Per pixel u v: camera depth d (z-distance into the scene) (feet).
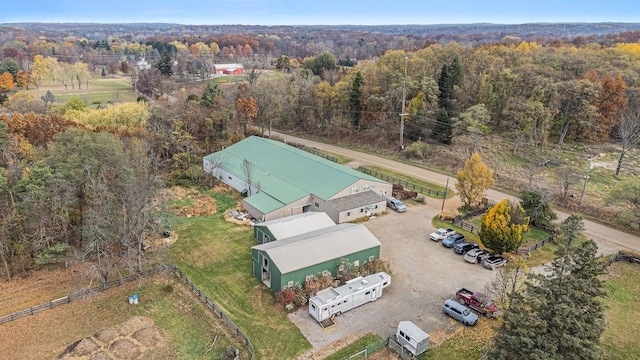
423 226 151.94
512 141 229.04
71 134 141.90
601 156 213.46
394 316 101.45
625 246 137.59
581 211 164.76
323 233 122.52
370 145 260.42
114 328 93.56
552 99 220.23
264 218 148.56
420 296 109.50
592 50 285.43
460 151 226.99
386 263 122.11
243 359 86.33
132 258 123.13
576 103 219.61
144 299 105.50
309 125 300.81
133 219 113.91
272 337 93.15
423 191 186.80
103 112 226.79
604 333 95.35
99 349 86.89
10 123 177.17
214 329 95.25
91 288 108.47
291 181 171.73
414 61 284.00
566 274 79.25
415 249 134.62
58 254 119.85
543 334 72.28
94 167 126.72
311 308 99.45
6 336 91.15
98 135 140.26
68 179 121.29
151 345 88.94
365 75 286.25
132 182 122.62
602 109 225.35
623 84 218.18
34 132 179.01
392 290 112.06
